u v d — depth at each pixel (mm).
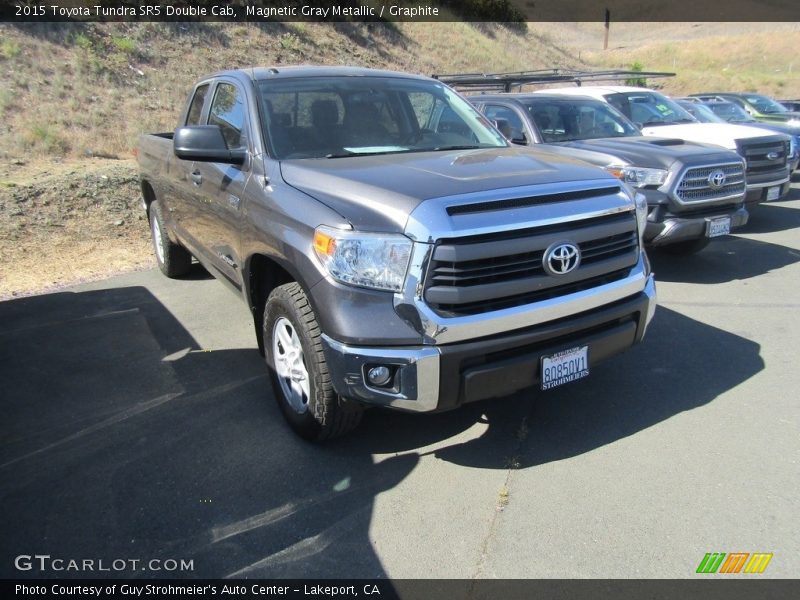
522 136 7262
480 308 2871
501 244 2854
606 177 3373
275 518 2949
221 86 4703
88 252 7523
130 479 3262
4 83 12711
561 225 3043
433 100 4617
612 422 3703
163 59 16000
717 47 45719
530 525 2852
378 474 3270
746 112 13602
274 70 4465
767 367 4336
